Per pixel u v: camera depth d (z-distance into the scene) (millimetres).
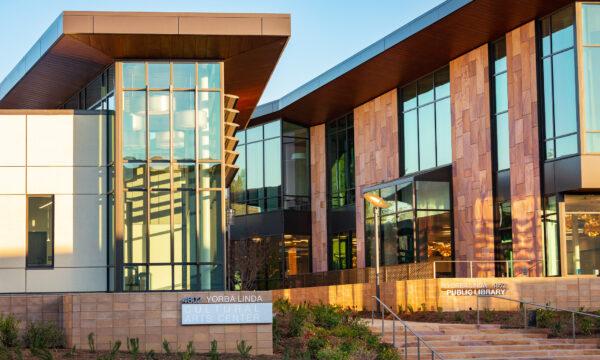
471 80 38719
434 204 39594
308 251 52219
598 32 33281
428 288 31750
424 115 42406
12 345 21688
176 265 26969
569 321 27375
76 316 21875
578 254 33656
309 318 26031
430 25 35125
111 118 28141
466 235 38656
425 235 39219
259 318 22328
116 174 27047
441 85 41156
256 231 52750
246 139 54094
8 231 27344
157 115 27531
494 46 37656
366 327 25516
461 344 24938
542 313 27562
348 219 49000
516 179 35750
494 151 37281
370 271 40656
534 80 34906
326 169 51562
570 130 33312
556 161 33781
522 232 35281
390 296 34312
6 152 27672
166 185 27234
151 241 26984
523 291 31000
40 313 22797
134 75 27672
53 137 27891
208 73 27938
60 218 27625
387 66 40594
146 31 26078
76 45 26781
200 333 22141
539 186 34469
